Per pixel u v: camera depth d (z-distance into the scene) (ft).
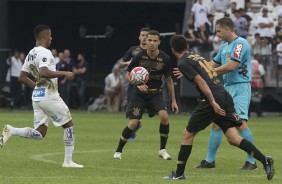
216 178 72.90
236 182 69.41
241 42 83.71
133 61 92.53
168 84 93.66
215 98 70.44
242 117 84.23
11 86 229.45
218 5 219.00
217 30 84.89
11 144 108.37
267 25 216.33
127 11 264.93
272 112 225.97
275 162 90.27
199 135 138.51
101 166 82.64
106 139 122.01
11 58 228.84
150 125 164.96
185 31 225.15
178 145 113.80
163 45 230.68
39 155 93.30
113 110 225.97
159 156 93.71
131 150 103.86
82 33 235.40
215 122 72.02
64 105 79.30
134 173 76.28
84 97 233.96
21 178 69.82
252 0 225.56
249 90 85.20
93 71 256.52
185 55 70.69
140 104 91.66
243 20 215.31
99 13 265.95
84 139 121.80
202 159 93.45
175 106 93.76
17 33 262.88
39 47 78.23
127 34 267.80
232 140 71.72
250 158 82.89
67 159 80.64
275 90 211.00
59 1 253.24
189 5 226.99
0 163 83.66
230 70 82.89
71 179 69.31
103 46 268.41
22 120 167.12
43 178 69.92
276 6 222.28
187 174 76.84
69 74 76.54
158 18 265.13
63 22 266.77
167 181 68.74
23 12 262.26
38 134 79.41
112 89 223.71
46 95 78.54
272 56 210.59
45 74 76.23
